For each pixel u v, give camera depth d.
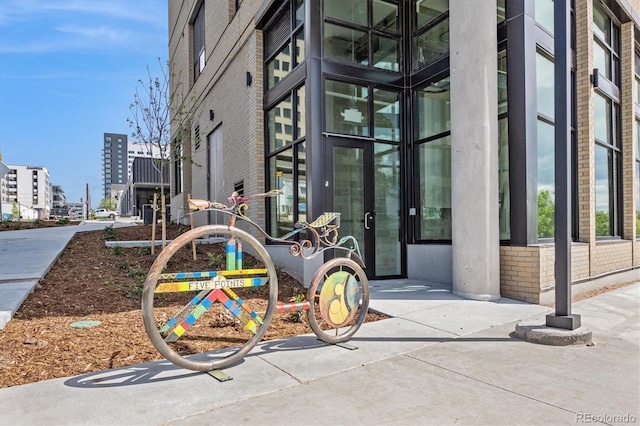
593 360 3.53
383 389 2.96
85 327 4.30
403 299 5.89
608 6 8.38
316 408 2.67
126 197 57.69
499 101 6.44
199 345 3.93
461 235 6.03
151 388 2.96
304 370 3.32
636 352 3.73
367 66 7.57
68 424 2.44
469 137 5.94
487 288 5.79
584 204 7.16
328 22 7.31
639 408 2.64
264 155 8.79
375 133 7.73
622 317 5.05
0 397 2.79
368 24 7.77
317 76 6.99
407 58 8.11
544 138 6.50
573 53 7.35
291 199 7.79
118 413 2.58
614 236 8.45
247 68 9.41
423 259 7.55
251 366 3.40
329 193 7.02
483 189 5.80
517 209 5.87
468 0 5.99
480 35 5.86
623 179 8.73
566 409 2.63
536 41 6.17
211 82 12.38
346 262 4.11
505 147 6.35
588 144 7.18
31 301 5.08
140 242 8.98
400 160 7.98
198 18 14.65
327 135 7.03
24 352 3.58
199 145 13.98
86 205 45.75
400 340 4.09
